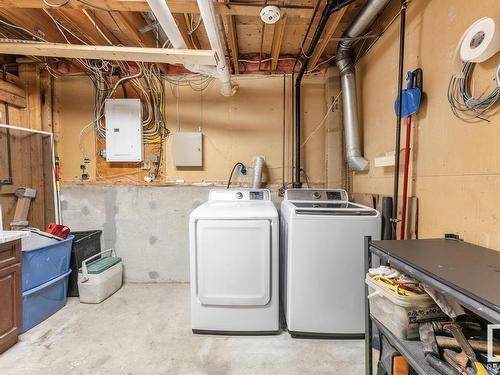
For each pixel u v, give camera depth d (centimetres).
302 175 326
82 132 326
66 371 171
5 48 209
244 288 208
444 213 156
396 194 192
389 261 120
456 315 105
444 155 156
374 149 248
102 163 326
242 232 206
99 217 323
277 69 319
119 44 273
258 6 195
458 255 115
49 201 308
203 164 327
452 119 150
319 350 193
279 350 193
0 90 282
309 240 200
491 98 122
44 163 305
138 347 196
